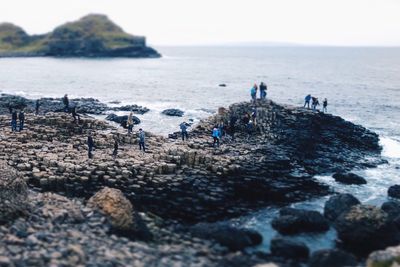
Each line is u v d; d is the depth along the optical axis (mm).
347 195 31594
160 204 31531
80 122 51156
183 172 37312
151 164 37062
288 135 49438
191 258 23219
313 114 55281
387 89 121375
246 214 31469
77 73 163375
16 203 26703
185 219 29875
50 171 34375
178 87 121375
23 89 110938
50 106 73625
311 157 45625
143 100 93812
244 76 164250
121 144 45219
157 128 62281
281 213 30359
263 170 39531
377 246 26469
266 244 26844
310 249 26406
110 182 33719
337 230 27891
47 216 26375
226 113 55219
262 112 54719
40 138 45219
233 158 40781
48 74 156000
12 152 39312
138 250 23609
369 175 42062
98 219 26547
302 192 36156
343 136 52688
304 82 140750
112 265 21344
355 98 101188
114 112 74688
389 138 58875
